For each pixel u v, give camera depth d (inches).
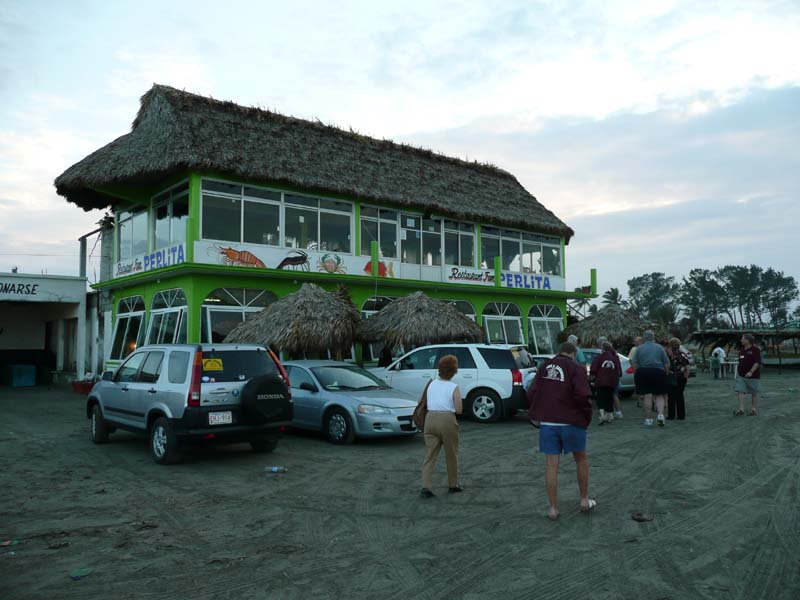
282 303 619.5
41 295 916.6
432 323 649.6
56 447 411.2
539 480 303.3
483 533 221.6
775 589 169.5
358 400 415.8
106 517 248.2
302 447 409.7
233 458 370.9
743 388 540.7
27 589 175.6
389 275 876.6
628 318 855.1
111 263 916.0
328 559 197.8
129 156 738.2
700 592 167.9
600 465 335.0
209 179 724.7
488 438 439.2
